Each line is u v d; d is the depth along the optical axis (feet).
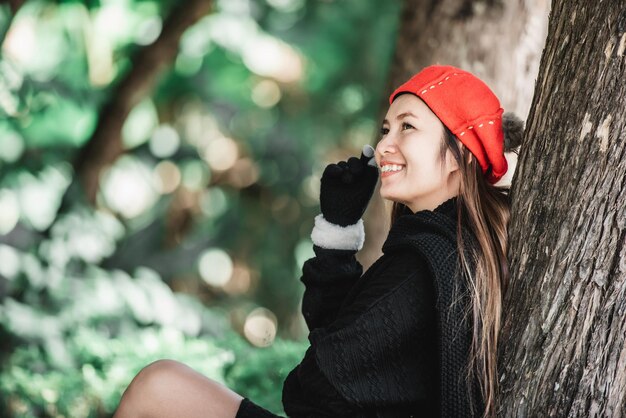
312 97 31.19
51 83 24.81
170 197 30.63
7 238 21.88
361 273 10.71
